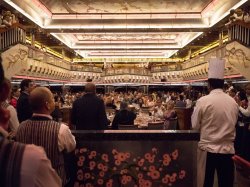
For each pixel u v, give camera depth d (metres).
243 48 8.30
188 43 16.97
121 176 3.54
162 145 3.55
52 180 1.06
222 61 3.64
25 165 0.98
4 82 1.09
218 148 3.52
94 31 12.78
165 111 9.98
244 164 2.00
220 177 3.61
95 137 3.45
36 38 16.50
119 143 3.53
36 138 2.57
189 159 3.59
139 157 3.54
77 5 11.45
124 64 31.23
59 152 2.60
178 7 11.71
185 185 3.59
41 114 2.65
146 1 10.94
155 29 12.66
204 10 11.88
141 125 7.13
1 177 0.96
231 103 3.58
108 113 10.04
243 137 5.80
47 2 10.97
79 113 4.80
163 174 3.57
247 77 8.09
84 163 3.52
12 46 8.80
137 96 18.03
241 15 8.39
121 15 12.68
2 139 1.01
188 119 8.68
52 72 16.16
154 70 27.50
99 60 29.55
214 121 3.53
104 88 27.73
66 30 12.78
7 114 1.10
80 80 24.61
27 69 11.09
